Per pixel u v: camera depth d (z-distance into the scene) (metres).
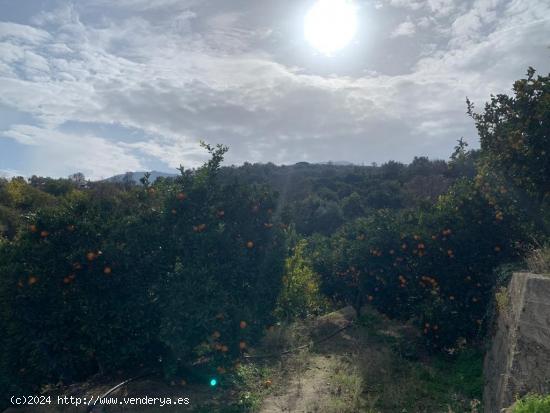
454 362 9.98
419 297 12.48
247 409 7.40
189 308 7.68
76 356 7.61
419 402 7.71
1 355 7.38
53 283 7.55
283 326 12.12
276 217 9.26
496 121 11.12
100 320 7.57
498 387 6.52
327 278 16.14
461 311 11.05
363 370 9.23
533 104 10.08
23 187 32.44
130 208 9.05
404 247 12.92
